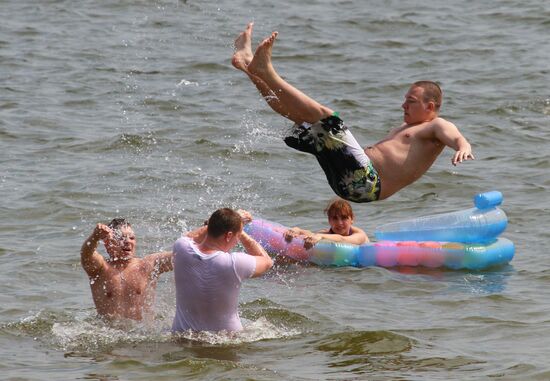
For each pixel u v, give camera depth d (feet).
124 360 74.23
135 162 141.90
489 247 103.09
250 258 81.05
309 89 184.85
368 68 199.62
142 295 84.58
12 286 92.68
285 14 241.35
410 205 127.24
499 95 181.06
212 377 70.79
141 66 198.70
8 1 251.80
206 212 121.19
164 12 243.81
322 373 71.51
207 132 156.87
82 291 91.97
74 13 241.35
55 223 115.24
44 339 79.46
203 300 80.12
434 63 203.41
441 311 87.81
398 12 242.17
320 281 98.84
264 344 78.54
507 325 82.79
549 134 160.04
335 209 110.93
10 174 134.62
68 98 175.73
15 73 190.80
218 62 202.08
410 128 79.36
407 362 73.87
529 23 233.35
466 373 71.31
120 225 85.61
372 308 88.94
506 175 138.31
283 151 148.66
